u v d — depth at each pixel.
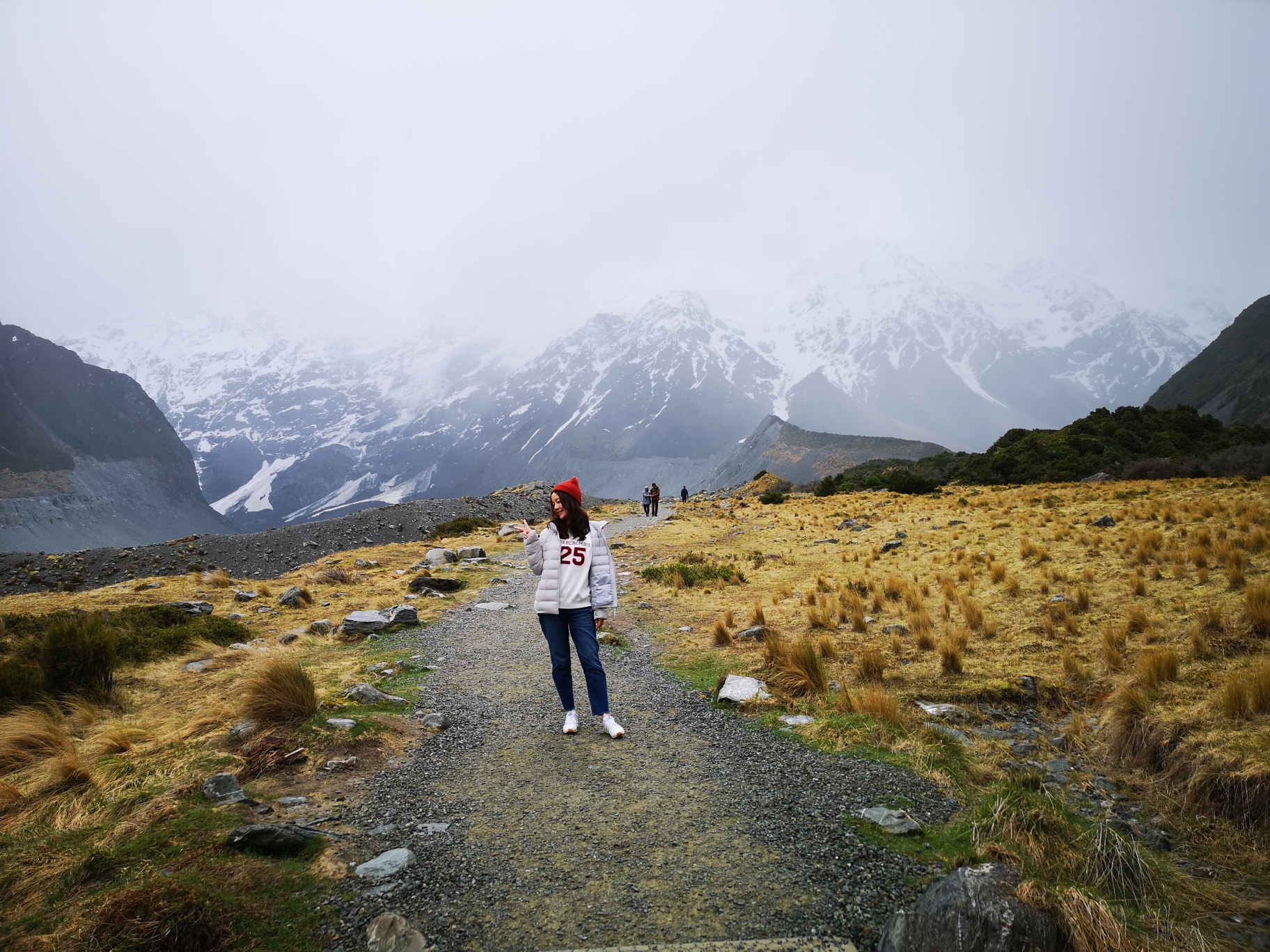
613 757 4.66
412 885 3.00
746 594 11.58
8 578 27.03
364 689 5.89
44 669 6.21
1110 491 19.80
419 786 4.16
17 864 3.02
